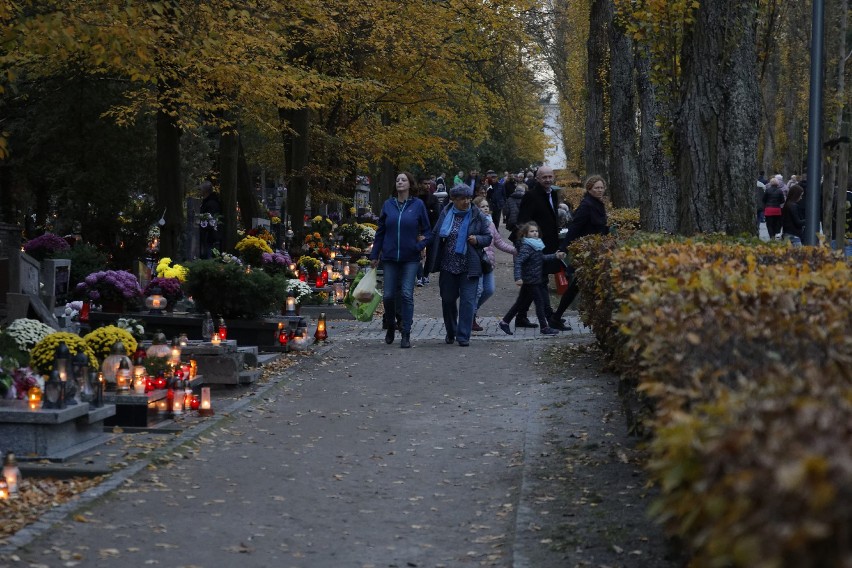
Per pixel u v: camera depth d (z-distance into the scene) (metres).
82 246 23.12
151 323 14.72
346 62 30.12
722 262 8.30
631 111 29.48
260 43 21.05
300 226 30.55
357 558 6.64
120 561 6.40
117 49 14.06
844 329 5.07
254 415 11.32
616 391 11.92
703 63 14.20
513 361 14.77
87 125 28.67
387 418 11.27
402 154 37.47
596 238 14.38
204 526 7.24
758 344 4.91
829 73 17.17
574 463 8.88
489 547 6.89
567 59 42.38
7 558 6.27
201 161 40.41
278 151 42.16
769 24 16.02
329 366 14.51
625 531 6.92
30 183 32.22
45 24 13.16
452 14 31.42
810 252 10.46
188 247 25.11
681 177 14.52
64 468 8.44
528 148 79.25
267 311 15.47
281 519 7.50
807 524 2.78
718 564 3.27
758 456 3.12
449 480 8.70
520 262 17.75
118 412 10.30
